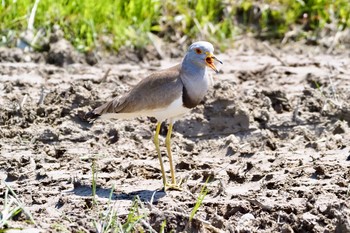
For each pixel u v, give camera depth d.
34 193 10.96
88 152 12.77
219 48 18.48
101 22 17.92
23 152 12.70
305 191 10.88
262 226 10.11
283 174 11.63
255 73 16.66
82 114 13.72
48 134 13.25
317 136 13.84
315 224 9.92
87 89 14.59
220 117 13.90
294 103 14.77
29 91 14.84
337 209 10.24
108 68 16.67
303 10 19.84
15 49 16.81
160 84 11.20
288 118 14.16
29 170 11.91
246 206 10.45
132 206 10.21
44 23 17.45
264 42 18.92
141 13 18.47
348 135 13.45
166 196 10.89
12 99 14.34
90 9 17.81
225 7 19.50
